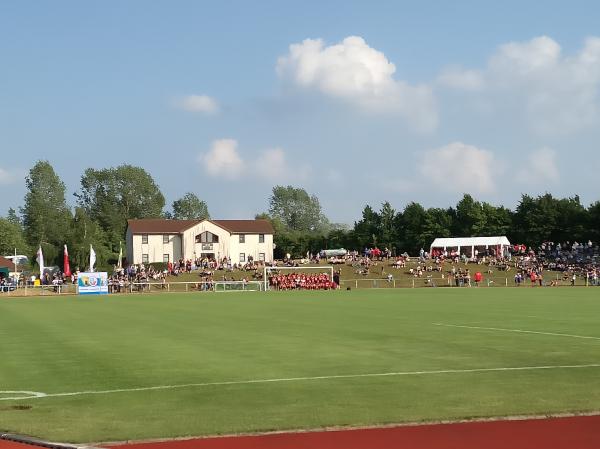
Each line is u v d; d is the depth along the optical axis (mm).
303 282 88188
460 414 12711
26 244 149625
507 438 11016
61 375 18000
